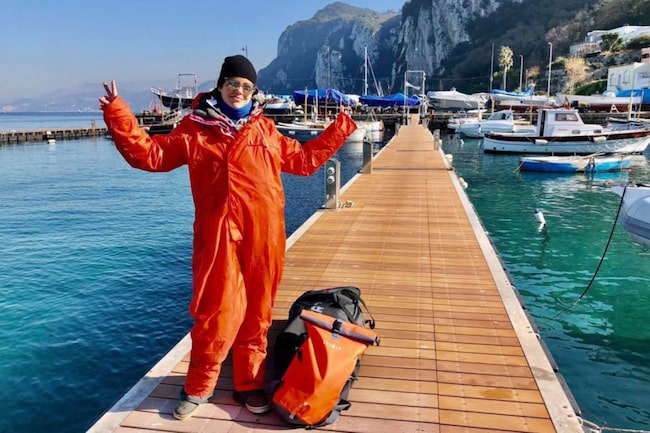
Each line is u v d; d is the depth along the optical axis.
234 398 3.46
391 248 7.54
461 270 6.45
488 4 154.25
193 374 3.25
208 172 2.96
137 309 8.59
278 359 3.72
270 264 3.10
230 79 2.96
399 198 11.85
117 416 3.29
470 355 4.16
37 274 10.48
